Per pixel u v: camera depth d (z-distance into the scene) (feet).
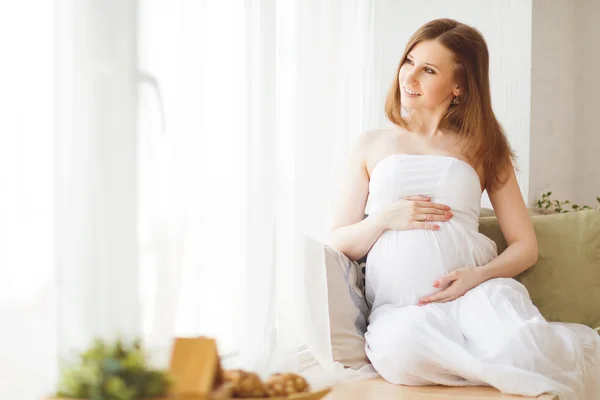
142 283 5.02
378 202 8.17
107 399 3.62
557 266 8.76
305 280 7.43
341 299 7.68
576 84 13.98
